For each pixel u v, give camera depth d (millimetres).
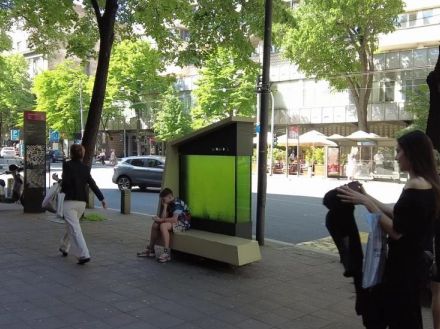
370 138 32406
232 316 5203
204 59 14578
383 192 23422
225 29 13422
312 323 5082
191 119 48656
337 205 3395
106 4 12102
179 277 6672
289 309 5504
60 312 5141
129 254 7992
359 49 33000
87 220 11852
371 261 3205
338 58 31469
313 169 36000
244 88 39594
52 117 52906
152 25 14219
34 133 12891
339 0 28906
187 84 53312
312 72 32688
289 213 14672
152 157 21875
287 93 44000
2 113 58531
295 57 32094
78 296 5699
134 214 13500
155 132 54375
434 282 4301
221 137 7555
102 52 12141
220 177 7582
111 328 4734
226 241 7000
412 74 36844
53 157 53531
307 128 43500
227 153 7465
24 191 12844
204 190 7828
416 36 37938
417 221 3070
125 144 60625
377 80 38344
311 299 5898
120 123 61625
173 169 8094
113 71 48469
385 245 3232
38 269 6859
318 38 30516
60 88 52875
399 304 3168
